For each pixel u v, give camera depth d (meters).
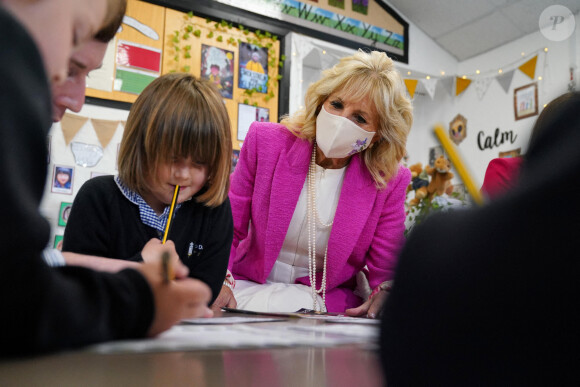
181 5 2.99
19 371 0.26
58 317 0.30
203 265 1.02
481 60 4.17
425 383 0.23
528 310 0.21
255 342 0.39
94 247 0.92
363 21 3.86
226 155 0.95
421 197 2.62
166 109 0.85
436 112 4.44
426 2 3.90
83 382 0.24
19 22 0.29
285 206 1.35
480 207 0.25
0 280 0.27
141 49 2.87
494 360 0.22
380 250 1.40
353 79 1.28
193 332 0.46
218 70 3.12
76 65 0.50
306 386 0.25
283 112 3.31
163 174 0.86
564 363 0.20
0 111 0.26
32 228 0.28
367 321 0.77
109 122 2.74
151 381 0.25
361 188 1.39
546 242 0.21
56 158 2.60
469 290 0.23
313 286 1.38
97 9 0.38
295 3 3.50
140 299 0.38
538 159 0.24
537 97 3.66
